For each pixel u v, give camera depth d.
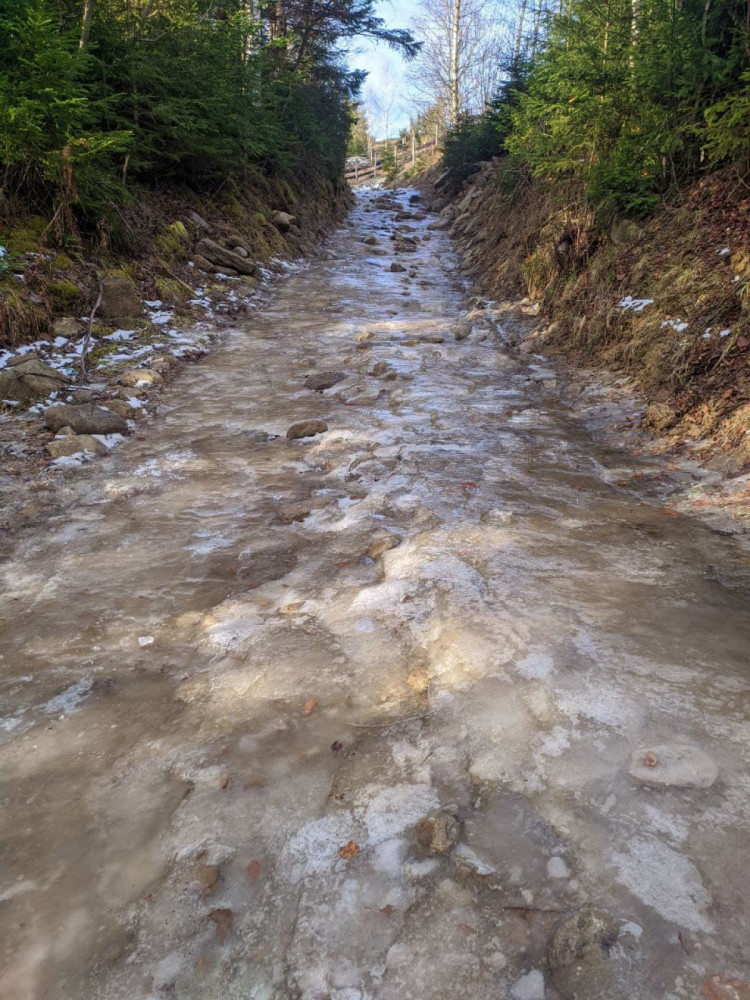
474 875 1.69
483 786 1.96
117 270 8.42
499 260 12.01
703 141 7.05
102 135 7.76
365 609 2.91
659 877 1.64
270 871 1.74
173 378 6.86
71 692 2.48
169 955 1.55
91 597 3.14
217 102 10.83
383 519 3.86
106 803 1.98
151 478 4.55
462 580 3.04
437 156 33.84
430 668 2.50
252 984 1.48
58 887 1.72
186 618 2.96
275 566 3.41
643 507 3.93
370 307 10.59
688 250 6.60
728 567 3.15
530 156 10.05
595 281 7.84
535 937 1.53
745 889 1.60
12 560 3.49
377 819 1.88
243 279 11.09
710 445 4.59
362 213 24.45
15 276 6.94
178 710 2.37
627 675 2.36
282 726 2.26
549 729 2.13
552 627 2.65
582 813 1.83
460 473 4.50
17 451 4.79
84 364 6.46
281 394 6.48
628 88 7.78
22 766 2.13
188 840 1.84
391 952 1.53
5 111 6.57
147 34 10.09
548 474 4.52
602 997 1.40
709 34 7.04
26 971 1.52
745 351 5.11
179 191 11.77
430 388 6.62
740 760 1.98
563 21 8.70
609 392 6.07
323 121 20.91
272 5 17.56
